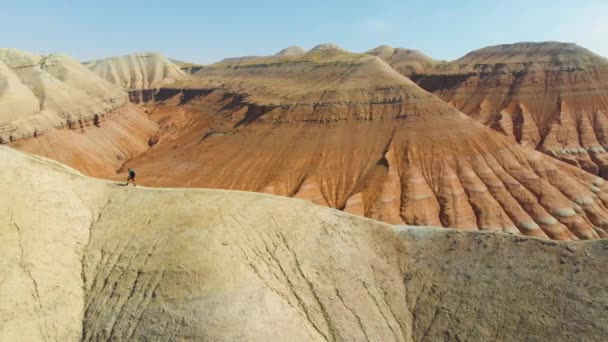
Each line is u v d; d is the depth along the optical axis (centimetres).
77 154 8019
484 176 7100
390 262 2969
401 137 7800
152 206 2892
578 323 2425
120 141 9700
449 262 2903
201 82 15525
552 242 2791
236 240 2694
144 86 16875
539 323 2495
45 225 2622
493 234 2964
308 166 7619
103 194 3022
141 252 2597
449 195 6731
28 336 2217
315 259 2816
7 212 2555
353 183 7269
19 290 2311
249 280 2509
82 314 2398
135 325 2311
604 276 2544
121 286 2469
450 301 2733
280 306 2486
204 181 7550
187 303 2358
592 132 10750
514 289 2669
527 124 11462
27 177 2794
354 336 2566
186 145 9331
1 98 7738
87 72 10994
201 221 2742
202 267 2486
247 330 2289
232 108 11012
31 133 7556
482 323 2594
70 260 2570
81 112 8981
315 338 2455
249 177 7575
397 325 2694
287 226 2912
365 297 2756
